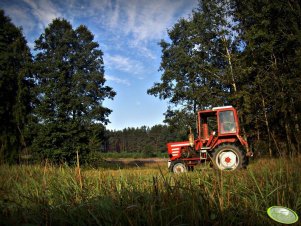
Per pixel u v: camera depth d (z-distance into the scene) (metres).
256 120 19.62
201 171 3.69
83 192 3.35
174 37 30.92
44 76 36.62
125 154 56.81
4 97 26.27
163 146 82.81
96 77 39.22
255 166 5.32
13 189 4.01
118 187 3.34
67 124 19.41
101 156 18.98
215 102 25.31
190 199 2.64
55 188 3.53
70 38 40.00
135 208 2.54
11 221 2.71
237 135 11.27
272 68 20.23
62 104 21.22
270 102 19.06
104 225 2.53
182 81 28.61
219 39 25.25
